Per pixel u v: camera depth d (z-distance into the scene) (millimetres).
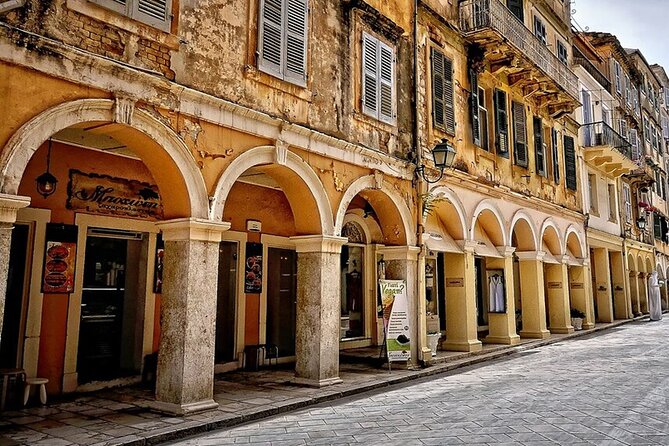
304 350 9734
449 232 14133
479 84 15828
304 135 9492
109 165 9617
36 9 6176
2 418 7234
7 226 5789
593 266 25109
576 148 22375
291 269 13445
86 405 7969
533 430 6711
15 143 5859
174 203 7828
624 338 18531
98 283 9602
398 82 12312
